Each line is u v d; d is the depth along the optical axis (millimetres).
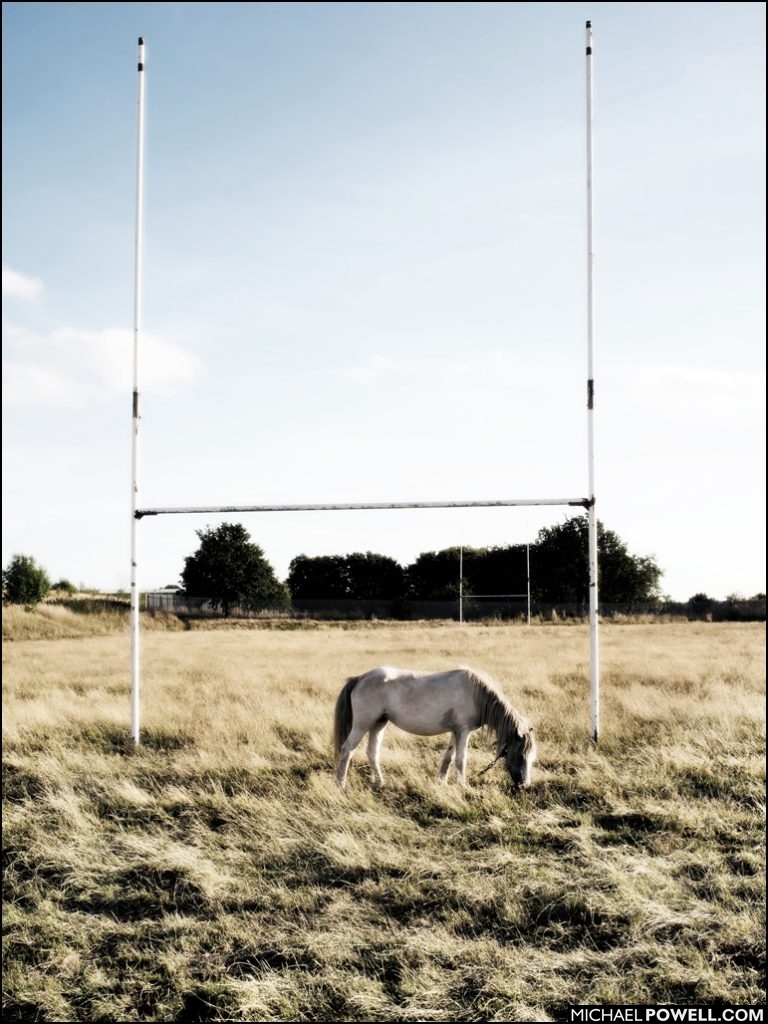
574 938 4969
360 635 33781
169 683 14695
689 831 6637
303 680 15133
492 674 15547
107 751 9680
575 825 6910
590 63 10383
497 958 4656
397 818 6988
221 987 4414
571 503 10016
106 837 6746
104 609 44906
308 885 5738
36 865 6148
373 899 5480
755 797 7410
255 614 49469
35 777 8320
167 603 52438
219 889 5586
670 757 8562
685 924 5004
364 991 4367
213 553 51938
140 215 10609
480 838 6609
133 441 10422
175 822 7113
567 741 9570
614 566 56188
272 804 7305
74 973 4668
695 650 21531
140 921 5227
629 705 11219
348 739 7941
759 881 5602
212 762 8641
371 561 60750
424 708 7859
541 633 33938
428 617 51156
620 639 28328
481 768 8680
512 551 57094
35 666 18688
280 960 4750
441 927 5051
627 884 5504
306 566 61375
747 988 4371
